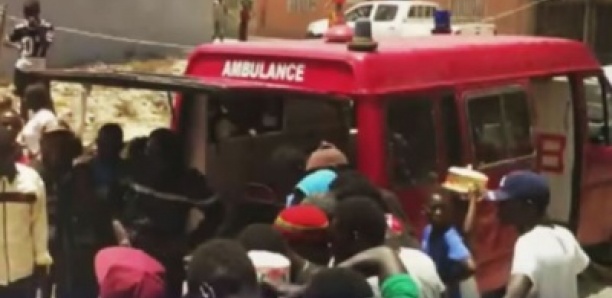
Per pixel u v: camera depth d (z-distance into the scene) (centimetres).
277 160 632
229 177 630
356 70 650
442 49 725
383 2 2986
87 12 2091
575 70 887
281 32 3444
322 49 679
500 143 770
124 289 361
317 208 444
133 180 609
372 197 494
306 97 610
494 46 786
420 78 693
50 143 634
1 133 568
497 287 764
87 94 810
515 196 446
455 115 721
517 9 3194
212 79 641
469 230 626
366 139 645
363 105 646
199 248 347
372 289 368
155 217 580
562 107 887
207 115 635
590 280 971
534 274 435
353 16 2984
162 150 603
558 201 897
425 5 2994
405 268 404
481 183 621
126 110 1256
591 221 934
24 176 576
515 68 803
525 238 443
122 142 632
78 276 630
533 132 816
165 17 2217
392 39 800
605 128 936
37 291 606
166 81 576
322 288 342
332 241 421
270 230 413
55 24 2045
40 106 771
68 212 627
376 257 397
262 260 389
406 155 670
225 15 2809
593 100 931
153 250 573
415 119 683
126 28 2153
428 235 592
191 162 635
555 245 441
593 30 3094
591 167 916
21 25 1295
